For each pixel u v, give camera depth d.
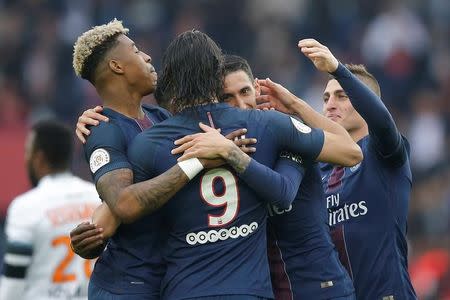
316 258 17.75
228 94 17.91
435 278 40.50
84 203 22.81
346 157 17.42
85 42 17.78
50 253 22.38
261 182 16.61
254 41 58.25
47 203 22.47
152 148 16.88
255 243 16.91
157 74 18.45
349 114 19.92
